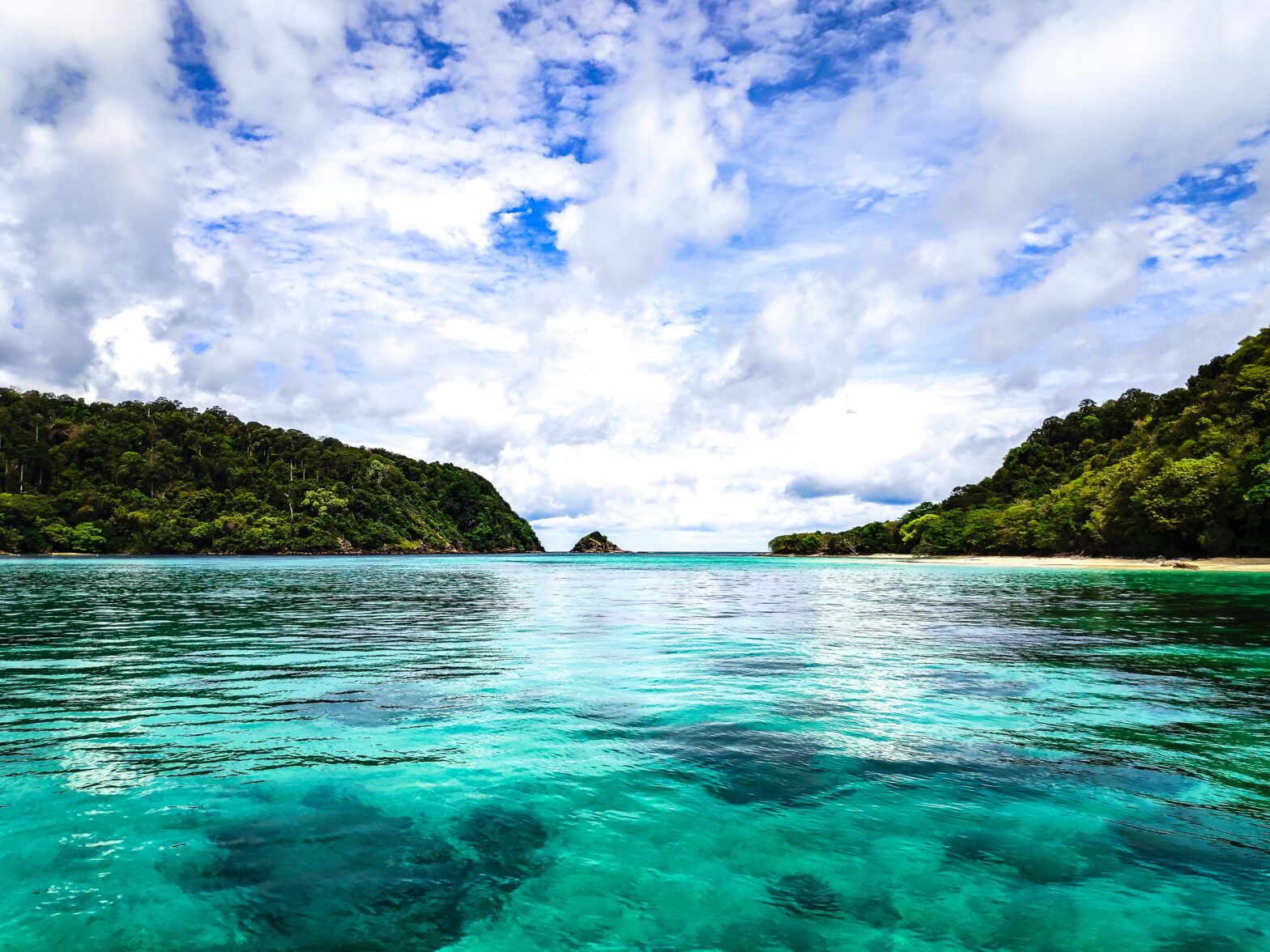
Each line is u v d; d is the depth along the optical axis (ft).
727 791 23.11
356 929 15.20
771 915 15.90
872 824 20.56
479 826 20.45
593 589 141.90
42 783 23.45
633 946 14.62
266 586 136.77
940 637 59.57
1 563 286.25
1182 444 250.37
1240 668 44.21
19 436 495.41
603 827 20.35
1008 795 22.79
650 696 36.24
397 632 63.62
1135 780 23.97
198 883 17.03
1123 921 15.53
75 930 14.97
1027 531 341.21
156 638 58.80
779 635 60.80
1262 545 205.98
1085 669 43.39
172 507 482.69
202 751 26.84
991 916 15.81
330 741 28.25
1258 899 16.48
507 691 37.24
